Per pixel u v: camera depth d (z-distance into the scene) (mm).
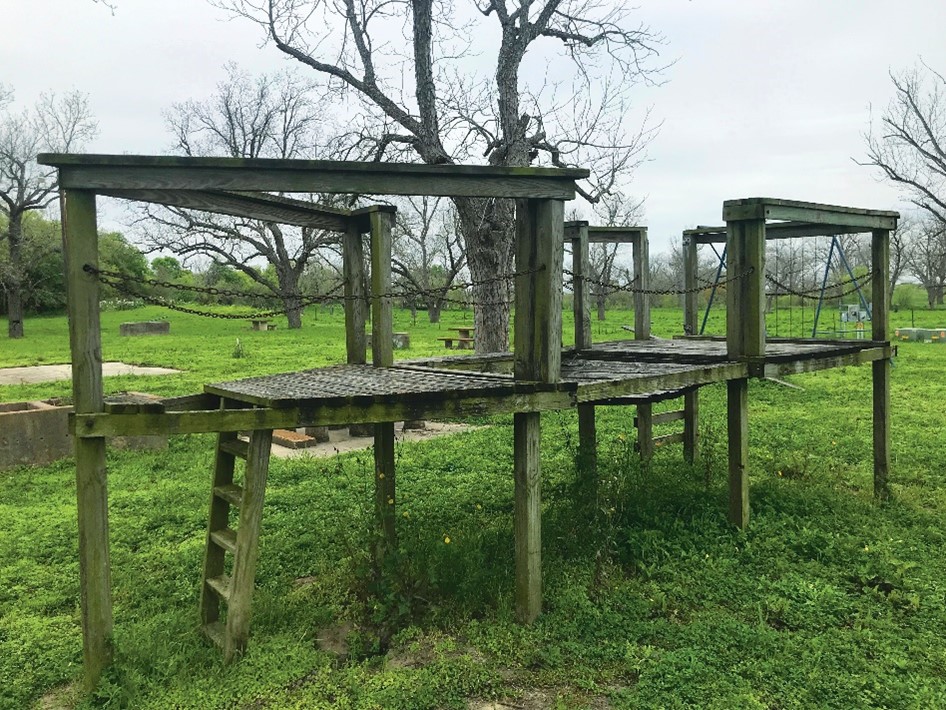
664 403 13320
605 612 4613
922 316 44062
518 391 4418
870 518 6344
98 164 3578
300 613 4719
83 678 3984
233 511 7043
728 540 5781
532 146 15852
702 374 5531
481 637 4332
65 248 3650
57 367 20656
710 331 28078
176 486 7949
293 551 5949
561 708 3609
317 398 4012
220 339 31734
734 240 6004
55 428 9305
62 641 4465
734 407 6012
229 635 4148
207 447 9961
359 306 6293
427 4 14703
